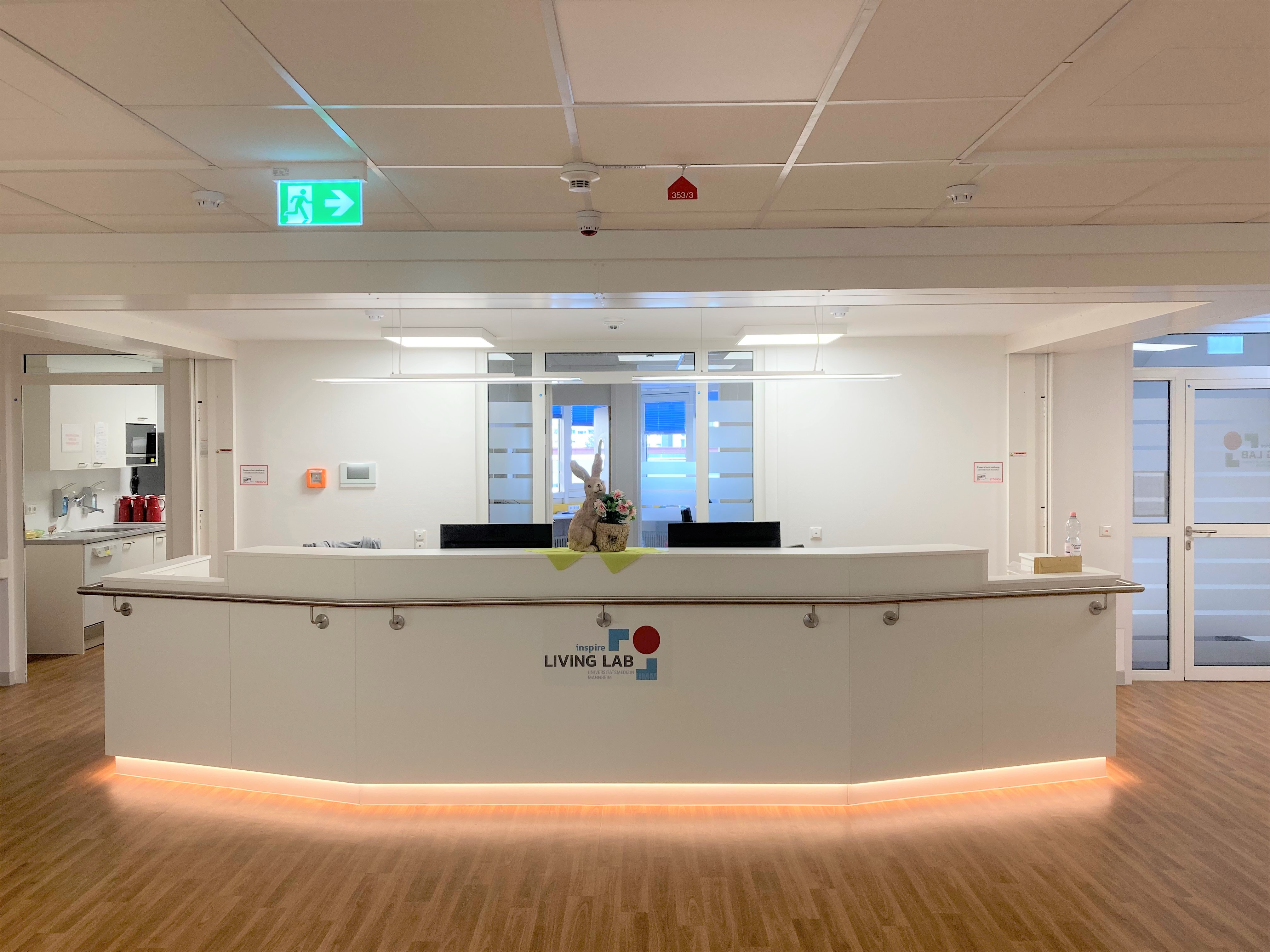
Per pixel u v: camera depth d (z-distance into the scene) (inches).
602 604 161.9
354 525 297.6
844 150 125.5
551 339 293.6
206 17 86.5
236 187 139.0
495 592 165.6
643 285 166.9
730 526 186.2
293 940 119.2
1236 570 269.1
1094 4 84.9
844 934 120.3
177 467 290.8
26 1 83.0
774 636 164.1
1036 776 175.9
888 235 165.9
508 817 159.8
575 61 97.5
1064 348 264.5
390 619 164.9
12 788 175.0
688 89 104.6
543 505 301.7
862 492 292.5
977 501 289.0
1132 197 146.9
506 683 164.6
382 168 131.4
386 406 297.9
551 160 128.8
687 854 144.8
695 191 133.4
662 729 164.4
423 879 136.6
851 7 85.7
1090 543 271.3
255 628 170.7
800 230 166.2
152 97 106.0
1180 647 267.3
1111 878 136.3
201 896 131.3
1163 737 208.2
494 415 301.6
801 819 158.4
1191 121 115.2
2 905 128.6
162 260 165.9
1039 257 165.5
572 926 122.8
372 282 166.4
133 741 178.1
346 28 89.1
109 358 304.0
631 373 239.6
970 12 86.5
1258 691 253.8
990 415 288.0
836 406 292.5
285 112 110.7
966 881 135.4
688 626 164.2
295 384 296.4
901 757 166.7
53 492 326.0
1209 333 268.5
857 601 162.2
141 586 178.2
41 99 106.2
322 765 167.2
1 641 256.7
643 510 353.7
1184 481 268.1
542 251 166.4
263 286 166.4
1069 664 175.6
